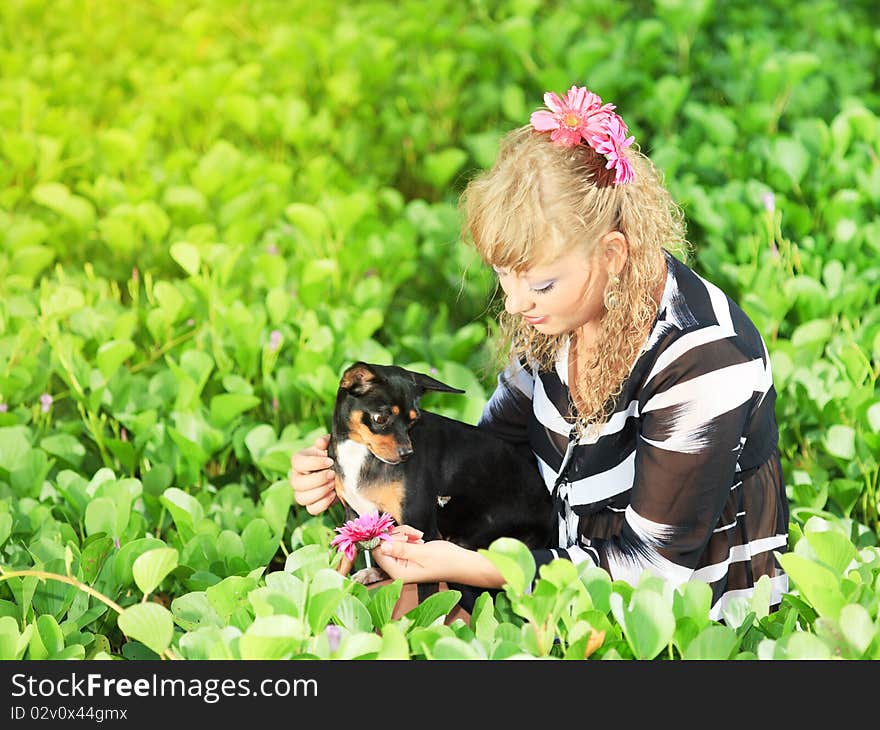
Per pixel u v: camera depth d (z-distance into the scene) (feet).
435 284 28.40
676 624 11.12
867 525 18.37
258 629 10.13
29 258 25.98
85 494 16.02
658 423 12.77
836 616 10.97
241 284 26.55
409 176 36.19
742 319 13.12
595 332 13.34
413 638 11.01
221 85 39.22
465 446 15.29
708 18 40.34
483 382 22.27
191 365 20.17
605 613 11.46
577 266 12.23
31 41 53.26
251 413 21.42
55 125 38.17
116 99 44.91
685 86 32.30
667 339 12.71
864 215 27.22
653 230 12.66
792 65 32.19
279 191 30.96
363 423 14.60
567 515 14.55
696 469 12.60
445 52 38.01
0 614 12.51
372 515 12.98
